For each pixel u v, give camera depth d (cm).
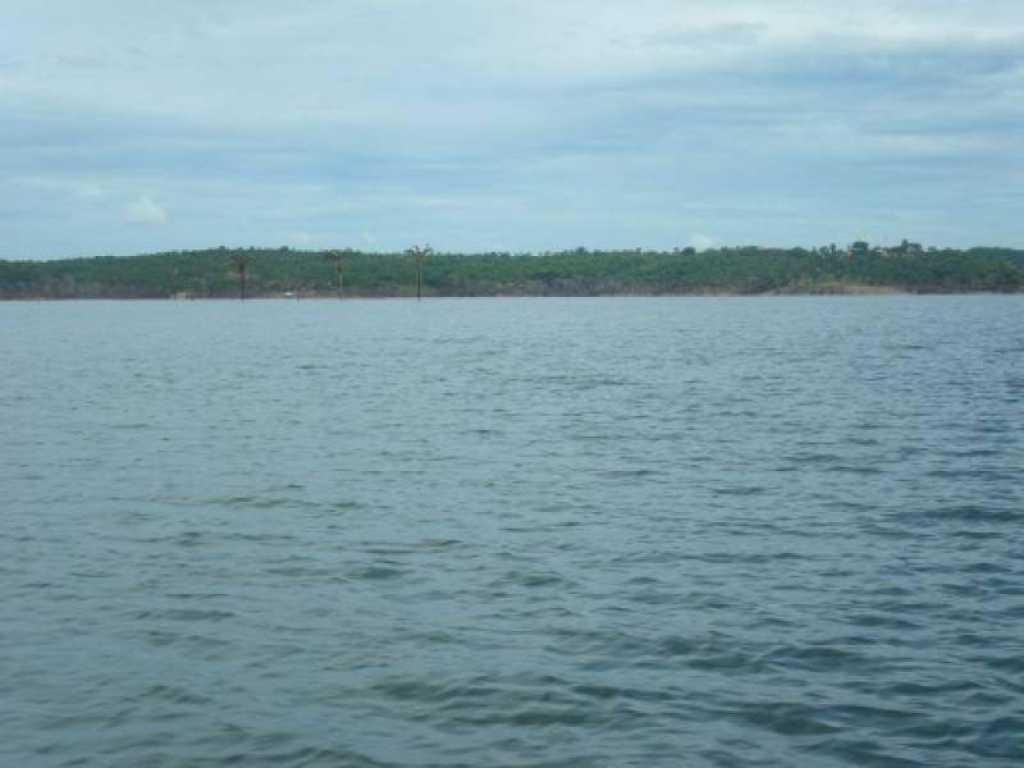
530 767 1016
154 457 2633
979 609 1444
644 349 6669
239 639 1341
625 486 2256
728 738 1073
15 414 3509
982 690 1181
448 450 2731
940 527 1881
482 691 1180
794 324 10069
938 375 4666
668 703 1152
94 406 3734
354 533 1859
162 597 1503
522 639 1338
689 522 1933
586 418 3350
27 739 1073
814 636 1345
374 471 2438
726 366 5312
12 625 1390
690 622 1395
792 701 1155
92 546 1773
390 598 1499
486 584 1561
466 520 1953
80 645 1321
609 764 1020
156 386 4472
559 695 1170
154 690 1187
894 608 1449
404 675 1224
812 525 1905
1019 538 1803
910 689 1186
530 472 2420
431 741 1068
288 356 6325
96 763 1026
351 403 3806
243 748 1055
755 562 1670
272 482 2308
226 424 3247
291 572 1623
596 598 1495
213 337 8488
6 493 2194
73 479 2345
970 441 2794
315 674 1230
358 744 1062
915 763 1023
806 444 2781
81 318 12925
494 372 5094
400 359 6016
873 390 4075
